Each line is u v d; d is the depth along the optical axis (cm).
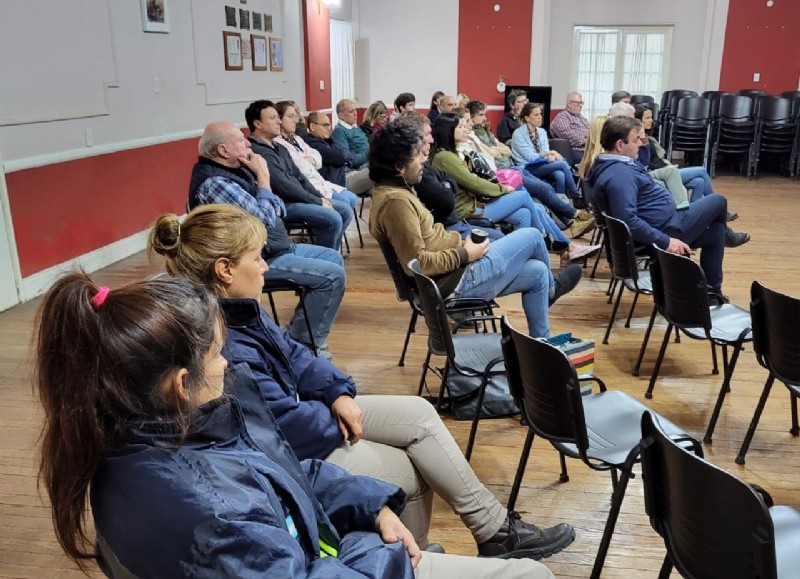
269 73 782
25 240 412
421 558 131
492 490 223
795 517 145
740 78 1054
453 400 271
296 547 88
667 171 488
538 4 1045
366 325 374
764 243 542
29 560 190
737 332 260
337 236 423
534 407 182
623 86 1102
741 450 237
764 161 956
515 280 289
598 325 371
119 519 83
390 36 1095
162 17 549
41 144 423
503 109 1091
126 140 513
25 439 252
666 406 280
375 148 271
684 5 1052
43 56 419
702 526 118
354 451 163
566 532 187
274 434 116
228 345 139
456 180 405
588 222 517
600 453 174
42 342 83
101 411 81
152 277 93
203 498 83
